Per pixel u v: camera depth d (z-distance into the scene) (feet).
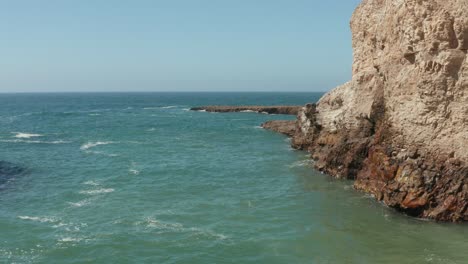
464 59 66.74
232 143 174.81
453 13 67.00
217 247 62.85
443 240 62.28
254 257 59.36
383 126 84.94
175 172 114.62
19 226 71.97
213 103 616.39
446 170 69.51
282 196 89.10
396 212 75.87
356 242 63.21
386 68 85.40
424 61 71.31
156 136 199.00
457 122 68.23
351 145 104.06
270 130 224.94
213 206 82.74
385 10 91.30
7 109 453.99
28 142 177.88
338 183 99.25
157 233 68.59
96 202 86.17
